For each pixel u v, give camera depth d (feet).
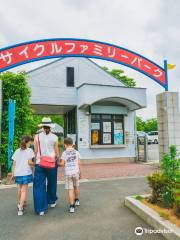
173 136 36.50
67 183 18.04
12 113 30.89
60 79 47.85
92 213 17.25
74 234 13.75
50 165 17.11
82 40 31.83
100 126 48.52
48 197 18.71
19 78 34.12
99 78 50.88
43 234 13.84
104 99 46.06
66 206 19.07
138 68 34.83
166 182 17.07
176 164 17.42
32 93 45.65
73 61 49.26
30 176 17.67
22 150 17.85
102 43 32.81
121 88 46.11
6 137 32.50
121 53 33.81
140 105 46.21
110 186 25.90
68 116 54.90
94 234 13.69
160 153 38.14
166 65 36.73
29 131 35.37
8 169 30.42
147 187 24.85
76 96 48.19
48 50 30.37
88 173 34.83
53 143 18.04
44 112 57.72
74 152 18.40
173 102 36.94
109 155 48.11
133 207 17.42
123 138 49.65
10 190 24.62
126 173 34.37
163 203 16.79
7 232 14.21
